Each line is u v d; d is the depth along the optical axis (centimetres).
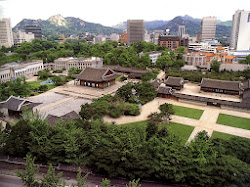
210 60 19400
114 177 5738
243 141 6009
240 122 9150
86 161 5831
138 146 5669
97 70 13288
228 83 12762
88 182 5556
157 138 6106
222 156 5388
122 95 10500
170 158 5384
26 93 11719
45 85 13162
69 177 5744
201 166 5203
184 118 9525
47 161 6022
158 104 11200
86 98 11562
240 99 11956
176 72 16675
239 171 4956
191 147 5622
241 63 18225
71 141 5825
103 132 6638
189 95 11625
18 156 6372
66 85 13962
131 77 16212
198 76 15425
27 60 19475
